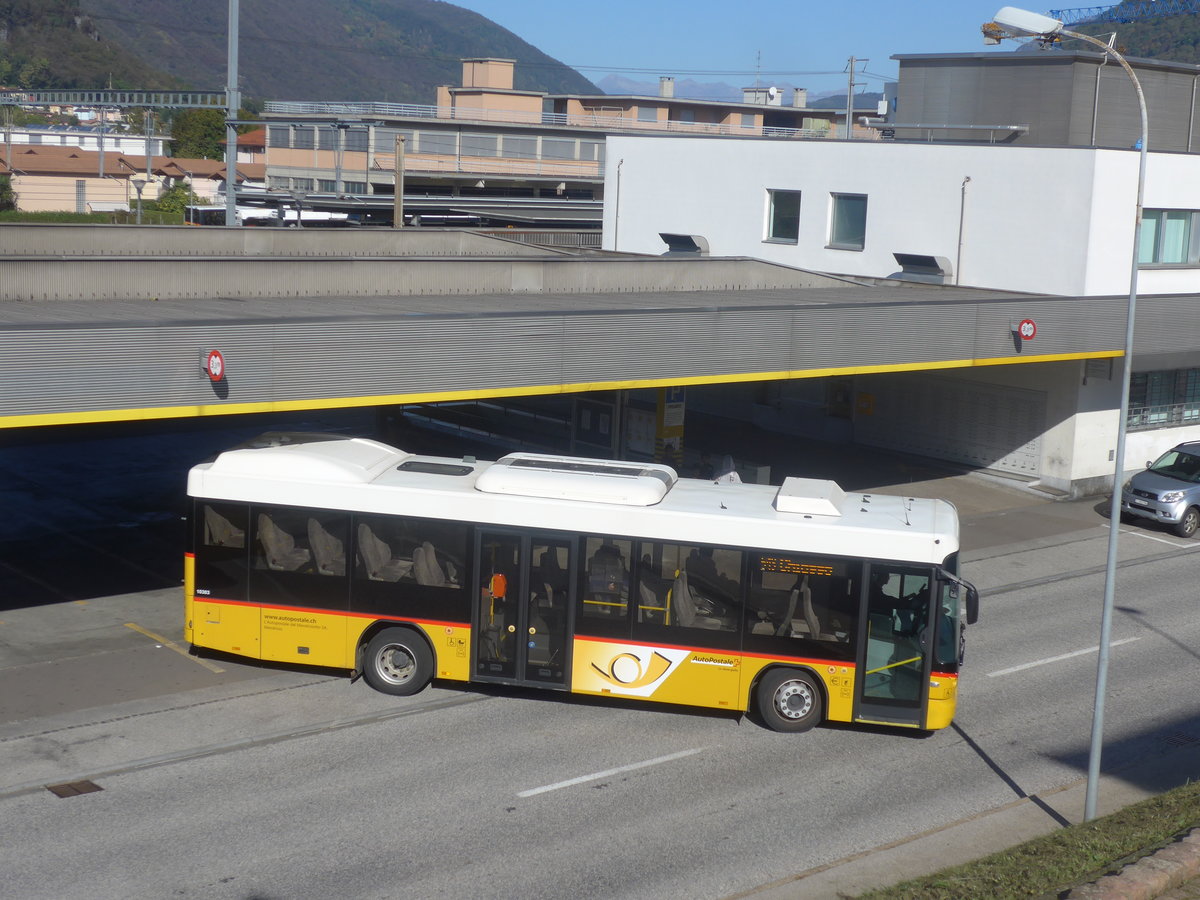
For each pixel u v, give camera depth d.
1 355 16.05
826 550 16.22
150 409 17.45
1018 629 21.59
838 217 38.16
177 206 102.38
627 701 17.61
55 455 32.69
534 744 15.85
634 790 14.52
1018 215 33.12
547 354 21.41
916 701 16.11
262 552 17.47
